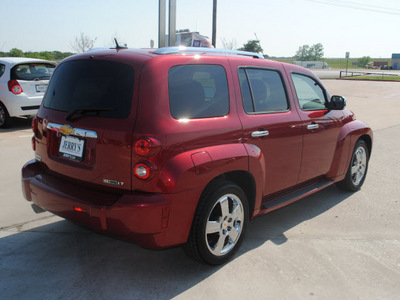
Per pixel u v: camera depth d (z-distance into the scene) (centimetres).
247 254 345
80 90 303
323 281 305
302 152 401
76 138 297
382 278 312
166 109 275
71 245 352
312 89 439
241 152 315
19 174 554
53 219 409
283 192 407
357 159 511
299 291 291
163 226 270
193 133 284
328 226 412
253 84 353
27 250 341
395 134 949
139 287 290
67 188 296
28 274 302
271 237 382
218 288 291
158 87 276
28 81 892
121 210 262
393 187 546
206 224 296
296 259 338
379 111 1395
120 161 271
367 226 414
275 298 281
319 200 492
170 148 269
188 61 302
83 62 311
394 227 412
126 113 272
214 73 319
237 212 326
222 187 302
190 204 281
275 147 361
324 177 469
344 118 474
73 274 305
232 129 314
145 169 262
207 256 305
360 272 320
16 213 421
